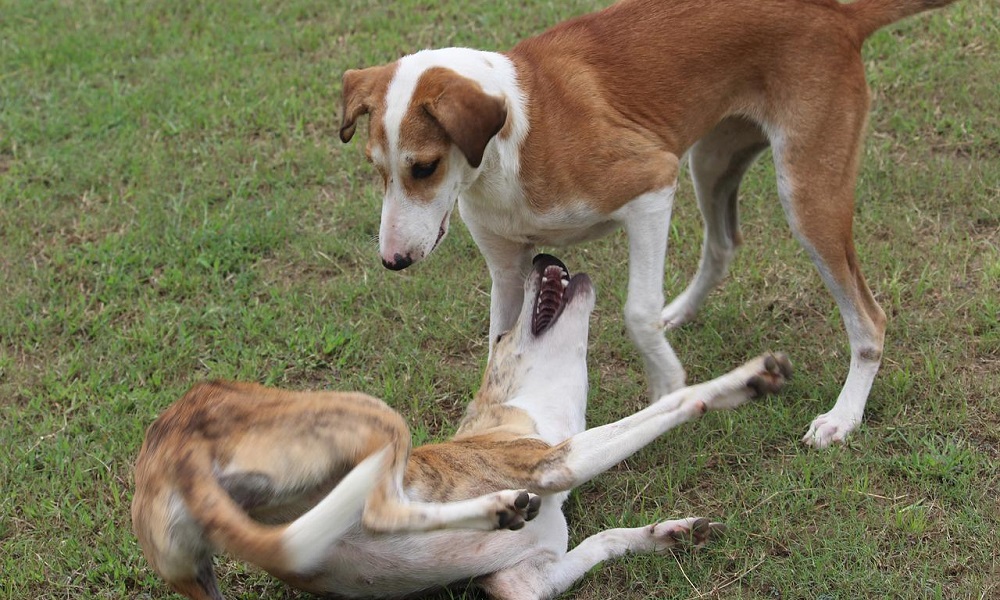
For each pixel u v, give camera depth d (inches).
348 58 146.5
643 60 105.7
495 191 103.7
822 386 109.2
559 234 106.4
